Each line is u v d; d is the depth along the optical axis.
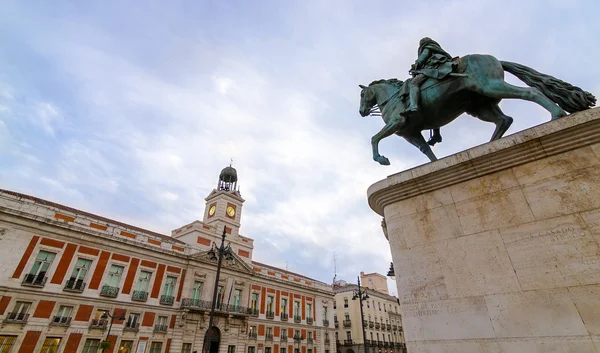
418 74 3.43
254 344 28.36
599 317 1.77
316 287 37.72
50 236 19.14
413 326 2.38
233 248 31.44
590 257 1.91
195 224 28.83
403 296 2.54
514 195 2.32
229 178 37.72
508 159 2.41
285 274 35.38
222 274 27.75
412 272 2.55
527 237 2.17
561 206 2.12
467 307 2.20
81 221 21.14
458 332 2.17
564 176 2.18
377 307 46.09
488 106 3.28
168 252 24.48
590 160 2.12
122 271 21.78
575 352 1.77
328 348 35.47
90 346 18.77
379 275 56.22
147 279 23.09
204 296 25.61
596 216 1.98
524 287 2.05
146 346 21.06
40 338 17.08
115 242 21.89
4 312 16.36
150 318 21.94
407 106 3.43
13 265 17.22
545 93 2.72
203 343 24.34
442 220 2.57
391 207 2.94
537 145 2.30
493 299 2.12
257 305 30.28
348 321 43.09
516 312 2.02
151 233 25.66
